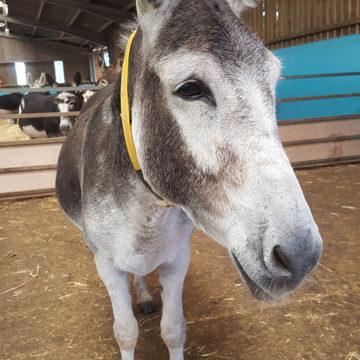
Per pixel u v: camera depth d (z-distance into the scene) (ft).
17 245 11.53
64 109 24.72
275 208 2.90
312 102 27.30
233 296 8.48
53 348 6.97
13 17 57.16
